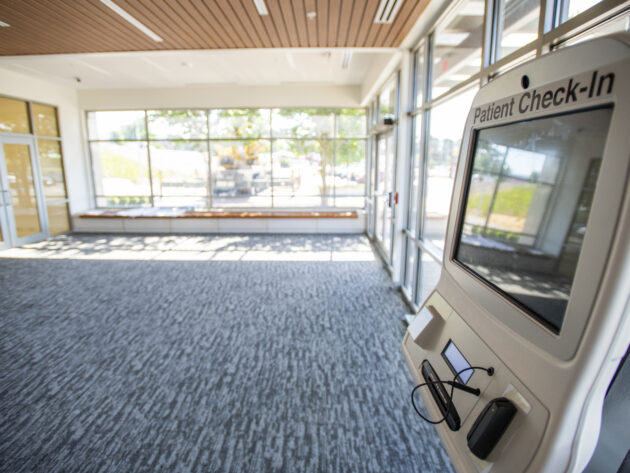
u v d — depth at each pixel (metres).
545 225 0.77
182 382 2.58
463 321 1.05
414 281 3.83
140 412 2.27
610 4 1.19
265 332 3.34
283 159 8.23
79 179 8.26
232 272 5.19
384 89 5.97
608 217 0.58
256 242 7.20
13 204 6.77
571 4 1.52
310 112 7.97
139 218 8.03
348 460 1.89
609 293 0.57
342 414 2.24
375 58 5.46
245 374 2.67
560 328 0.69
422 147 3.57
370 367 2.76
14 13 3.19
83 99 8.06
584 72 0.66
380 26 3.40
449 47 3.06
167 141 8.29
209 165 8.35
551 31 1.50
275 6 3.00
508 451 0.71
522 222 0.85
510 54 1.85
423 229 3.73
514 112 0.90
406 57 4.02
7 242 6.64
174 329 3.41
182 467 1.85
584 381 0.61
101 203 8.74
